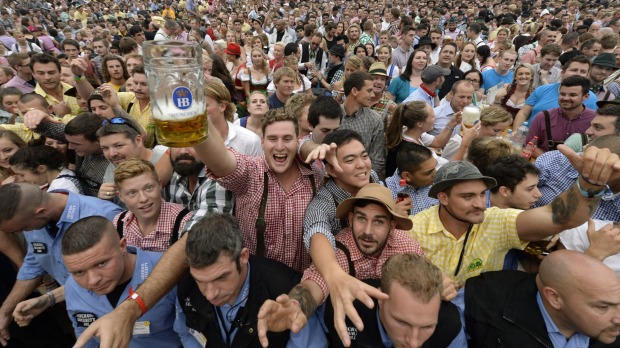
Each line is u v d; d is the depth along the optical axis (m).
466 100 4.33
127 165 2.15
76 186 2.88
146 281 1.67
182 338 2.01
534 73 5.60
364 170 2.11
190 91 0.93
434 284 1.48
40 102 3.75
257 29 12.55
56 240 2.31
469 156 2.99
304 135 3.56
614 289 1.54
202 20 17.14
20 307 2.11
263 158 2.24
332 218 2.08
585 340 1.74
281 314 1.39
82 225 1.73
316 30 9.29
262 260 1.94
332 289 1.28
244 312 1.78
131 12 21.45
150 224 2.31
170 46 0.92
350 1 21.84
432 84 4.84
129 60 4.79
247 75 6.24
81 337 1.39
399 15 12.72
